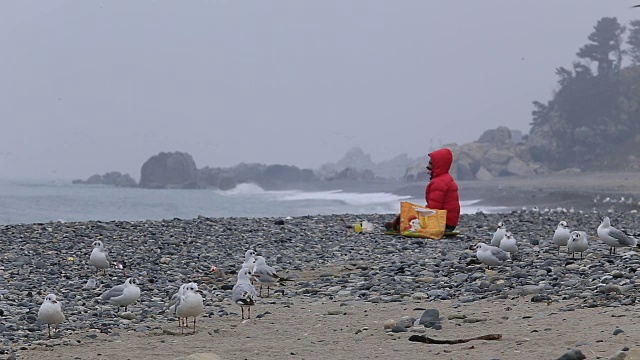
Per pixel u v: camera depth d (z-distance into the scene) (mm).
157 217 62000
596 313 12820
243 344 12492
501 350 10594
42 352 12328
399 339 12031
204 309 16203
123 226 32281
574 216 41281
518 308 14109
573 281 16578
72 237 28656
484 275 18703
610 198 65188
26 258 23344
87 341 13203
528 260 21250
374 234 30562
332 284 19156
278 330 13641
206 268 22500
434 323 13016
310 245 27328
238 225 33625
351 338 12445
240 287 14750
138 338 13375
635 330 11039
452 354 10625
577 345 10406
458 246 26391
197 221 35031
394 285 18297
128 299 15289
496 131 178125
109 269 22000
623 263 19203
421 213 29234
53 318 13445
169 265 23047
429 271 20219
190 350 12141
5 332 13859
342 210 69188
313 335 12977
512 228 33062
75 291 18453
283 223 34469
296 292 18203
